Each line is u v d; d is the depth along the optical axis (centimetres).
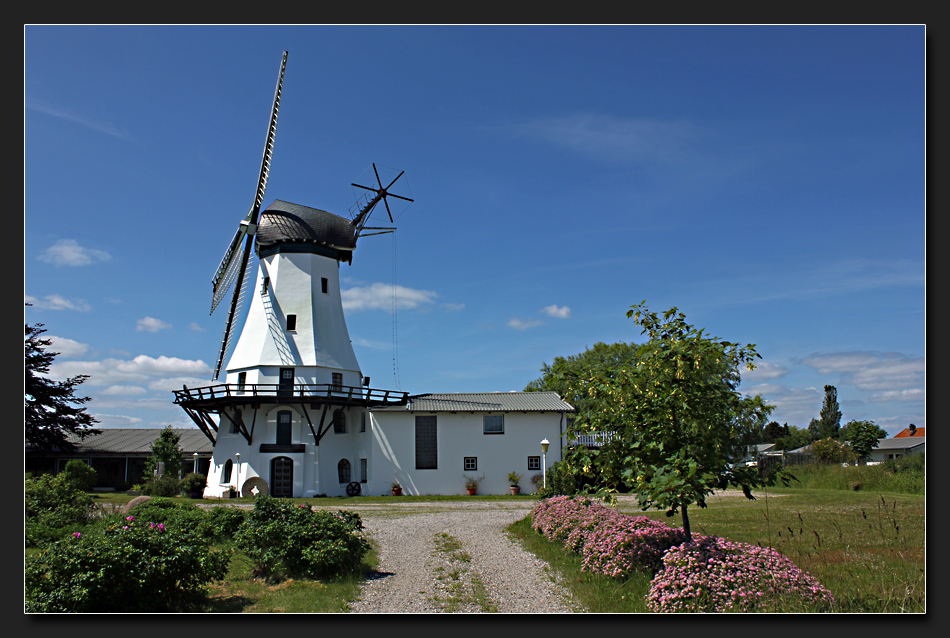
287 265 3678
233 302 3588
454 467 3412
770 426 8369
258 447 3334
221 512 1511
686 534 959
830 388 8175
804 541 1313
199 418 3544
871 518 1664
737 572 859
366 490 3397
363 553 1237
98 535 881
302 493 3281
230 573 1146
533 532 1612
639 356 943
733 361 894
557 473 3012
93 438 4384
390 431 3431
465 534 1666
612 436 971
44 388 3600
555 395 3725
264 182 3525
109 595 812
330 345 3625
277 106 3575
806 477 3128
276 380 3466
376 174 3850
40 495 1619
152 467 3791
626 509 2148
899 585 920
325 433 3438
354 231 3900
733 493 2673
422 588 1058
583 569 1127
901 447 6191
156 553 884
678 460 841
